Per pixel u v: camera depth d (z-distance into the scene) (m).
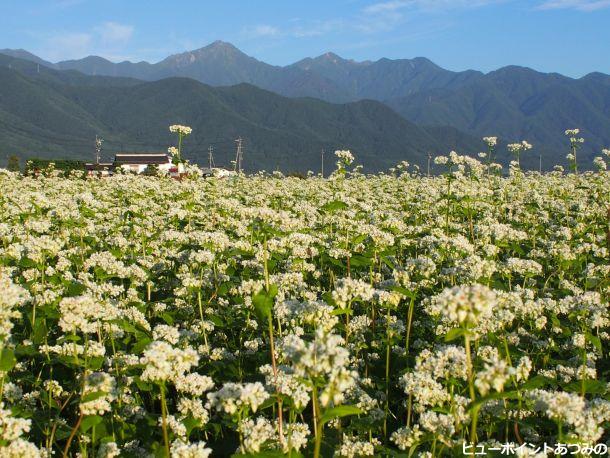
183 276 12.52
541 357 9.53
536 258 15.62
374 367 9.57
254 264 12.49
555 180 33.19
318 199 26.70
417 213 22.00
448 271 12.14
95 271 11.76
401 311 11.98
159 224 18.53
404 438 6.71
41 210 18.00
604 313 9.02
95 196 27.80
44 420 7.32
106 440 6.81
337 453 6.73
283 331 10.18
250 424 6.21
